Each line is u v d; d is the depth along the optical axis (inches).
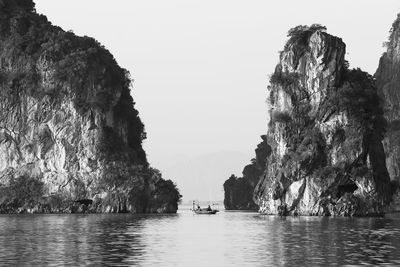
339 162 5502.0
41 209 7121.1
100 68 7647.6
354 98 5669.3
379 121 5880.9
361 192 5467.5
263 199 6141.7
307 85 5777.6
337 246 2442.2
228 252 2295.8
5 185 7234.3
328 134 5585.6
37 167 7347.4
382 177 5762.8
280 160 5708.7
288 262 1964.8
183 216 6343.5
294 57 5866.1
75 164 7342.5
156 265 1915.6
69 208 7160.4
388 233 3139.8
